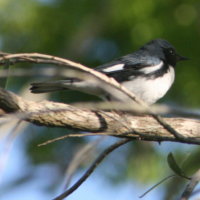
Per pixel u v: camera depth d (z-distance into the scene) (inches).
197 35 507.8
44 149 488.7
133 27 503.8
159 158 497.0
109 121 283.1
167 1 509.0
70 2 511.8
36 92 332.2
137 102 224.2
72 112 277.9
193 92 505.7
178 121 295.0
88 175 264.1
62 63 220.7
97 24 510.3
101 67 399.2
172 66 427.2
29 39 496.1
